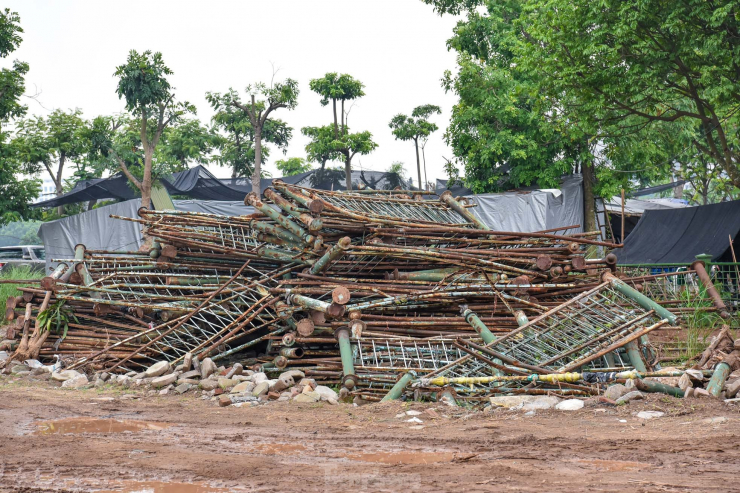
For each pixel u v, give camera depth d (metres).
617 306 9.88
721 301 13.06
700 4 16.17
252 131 39.09
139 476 4.82
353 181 29.23
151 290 12.66
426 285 11.27
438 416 7.40
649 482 4.29
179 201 27.08
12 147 35.66
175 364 11.02
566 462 4.97
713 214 19.58
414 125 34.22
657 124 24.38
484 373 8.92
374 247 10.98
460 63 27.41
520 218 24.94
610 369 8.89
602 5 17.61
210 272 12.80
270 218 12.00
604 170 25.38
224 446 5.92
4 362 11.50
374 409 7.91
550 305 11.15
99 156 32.12
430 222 12.39
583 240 11.71
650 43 17.58
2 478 4.80
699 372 7.93
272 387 9.20
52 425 7.11
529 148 25.89
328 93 32.12
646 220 21.55
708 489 4.09
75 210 40.22
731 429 5.89
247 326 11.78
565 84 19.25
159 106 29.33
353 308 10.23
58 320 12.10
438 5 29.42
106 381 10.55
